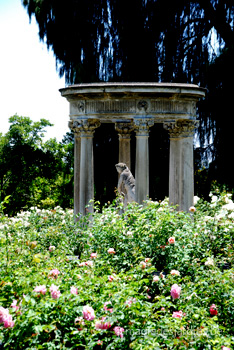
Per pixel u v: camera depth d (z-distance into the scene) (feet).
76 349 17.17
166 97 41.91
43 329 16.22
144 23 91.71
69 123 44.60
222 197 38.47
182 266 26.20
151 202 32.78
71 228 36.45
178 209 45.60
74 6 90.94
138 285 21.80
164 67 93.09
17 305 18.08
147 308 18.47
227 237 30.14
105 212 32.35
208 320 18.74
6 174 151.43
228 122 83.61
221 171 84.12
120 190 44.29
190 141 44.96
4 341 15.88
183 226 30.42
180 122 44.21
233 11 87.45
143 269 23.52
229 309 20.88
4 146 150.00
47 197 151.12
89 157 43.75
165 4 89.10
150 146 90.17
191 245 27.66
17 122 152.56
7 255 23.32
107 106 42.22
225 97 82.79
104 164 94.12
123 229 29.66
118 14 89.92
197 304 20.81
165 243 27.96
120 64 92.89
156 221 29.58
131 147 89.76
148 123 41.75
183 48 94.07
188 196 44.75
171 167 46.75
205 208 42.75
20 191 151.23
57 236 34.47
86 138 43.65
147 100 41.65
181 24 92.63
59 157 156.04
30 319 16.16
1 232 29.35
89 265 23.13
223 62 81.71
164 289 22.79
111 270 24.02
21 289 19.29
